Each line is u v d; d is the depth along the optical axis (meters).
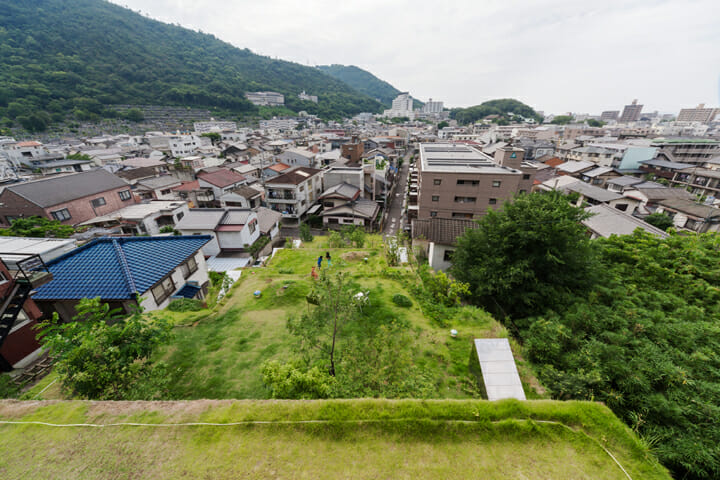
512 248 11.26
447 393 6.45
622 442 3.67
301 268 14.89
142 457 3.70
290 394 5.30
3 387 6.45
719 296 9.34
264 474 3.49
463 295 11.95
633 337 7.56
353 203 30.91
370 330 7.80
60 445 3.85
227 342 8.76
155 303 11.16
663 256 11.74
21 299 7.41
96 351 5.17
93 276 10.38
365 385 5.54
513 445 3.71
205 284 14.67
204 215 21.58
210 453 3.72
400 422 3.93
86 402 4.44
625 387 6.11
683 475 4.95
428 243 17.42
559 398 6.21
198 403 4.38
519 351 7.84
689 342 7.09
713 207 23.70
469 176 23.42
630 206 28.22
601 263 11.84
